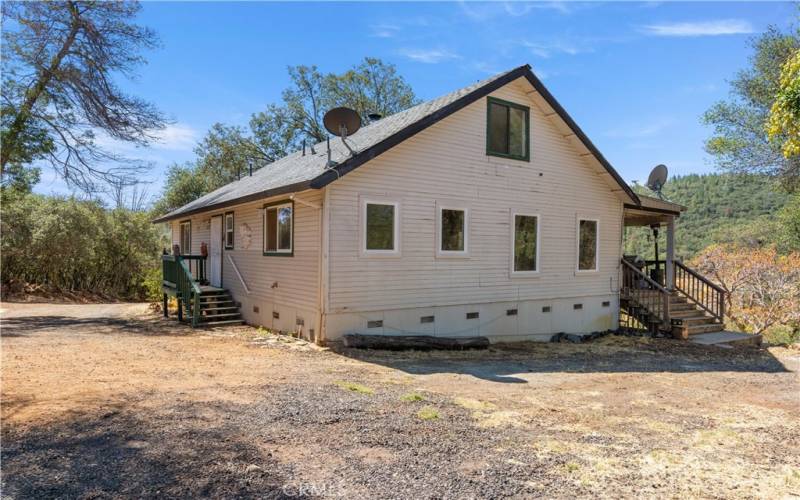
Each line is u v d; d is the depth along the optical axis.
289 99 34.47
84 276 24.50
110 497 3.12
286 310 11.07
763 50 17.89
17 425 4.36
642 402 6.50
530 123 12.70
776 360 10.80
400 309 10.53
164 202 32.81
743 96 18.70
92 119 15.41
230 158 33.81
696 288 16.53
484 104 11.84
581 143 13.33
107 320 14.09
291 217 10.88
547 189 13.09
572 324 13.73
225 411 5.06
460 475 3.69
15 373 6.40
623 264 15.06
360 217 9.97
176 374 6.76
